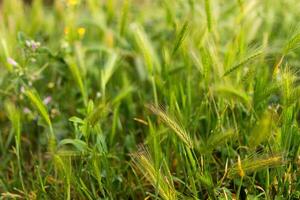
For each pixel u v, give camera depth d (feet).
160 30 5.30
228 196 3.50
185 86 4.22
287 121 3.46
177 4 5.03
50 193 3.79
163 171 3.67
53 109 4.38
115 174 3.87
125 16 4.59
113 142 4.15
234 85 3.82
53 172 4.04
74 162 4.04
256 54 3.55
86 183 3.80
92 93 4.74
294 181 3.59
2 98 4.56
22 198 3.93
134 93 4.87
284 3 5.36
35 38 4.96
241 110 3.88
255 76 3.92
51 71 4.90
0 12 5.97
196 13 4.78
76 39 4.66
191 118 3.96
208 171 3.58
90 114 3.55
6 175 4.18
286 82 3.45
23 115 4.37
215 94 3.98
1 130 4.58
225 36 4.97
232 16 5.09
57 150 3.76
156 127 4.15
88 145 3.80
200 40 4.01
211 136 3.55
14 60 4.42
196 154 3.73
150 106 3.64
